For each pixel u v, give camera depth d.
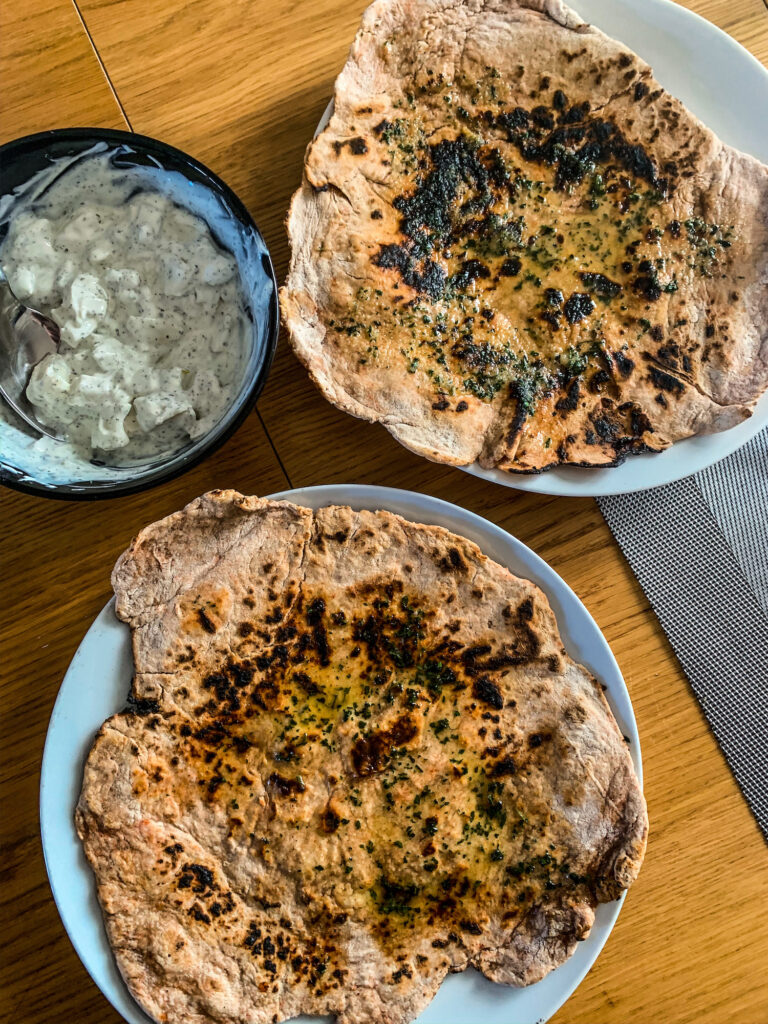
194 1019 0.35
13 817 0.39
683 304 0.39
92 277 0.37
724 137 0.41
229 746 0.37
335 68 0.42
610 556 0.41
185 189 0.38
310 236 0.38
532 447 0.38
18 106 0.41
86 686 0.37
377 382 0.38
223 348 0.38
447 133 0.39
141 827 0.36
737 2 0.42
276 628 0.37
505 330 0.39
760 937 0.40
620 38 0.40
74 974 0.39
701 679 0.41
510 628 0.37
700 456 0.39
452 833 0.37
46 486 0.35
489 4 0.39
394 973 0.36
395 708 0.37
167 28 0.42
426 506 0.38
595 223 0.40
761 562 0.41
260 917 0.36
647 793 0.41
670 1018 0.40
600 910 0.37
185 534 0.37
